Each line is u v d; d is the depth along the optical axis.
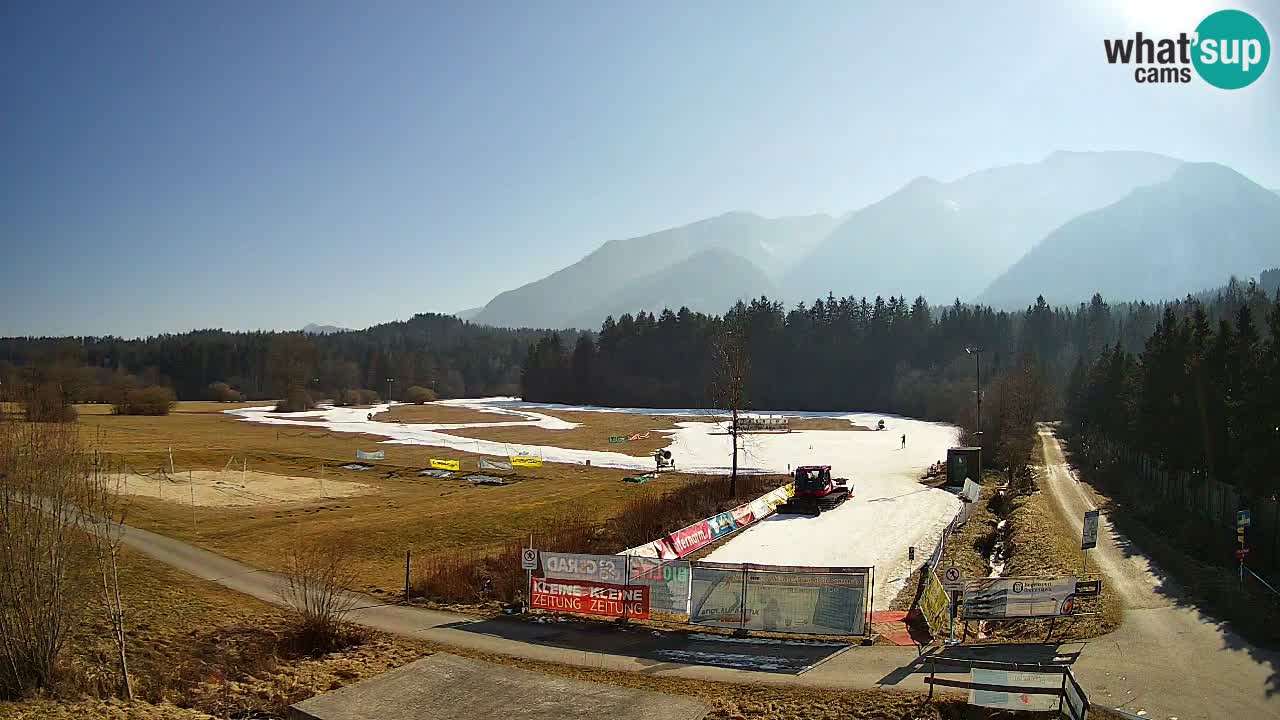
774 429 114.44
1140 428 53.50
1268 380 32.75
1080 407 97.69
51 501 17.20
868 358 171.12
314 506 47.19
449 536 36.41
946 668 17.33
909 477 61.22
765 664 18.02
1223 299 158.75
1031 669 13.95
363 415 146.50
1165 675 16.31
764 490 50.28
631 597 21.86
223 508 45.59
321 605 21.05
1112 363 75.12
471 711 15.12
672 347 185.62
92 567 24.94
